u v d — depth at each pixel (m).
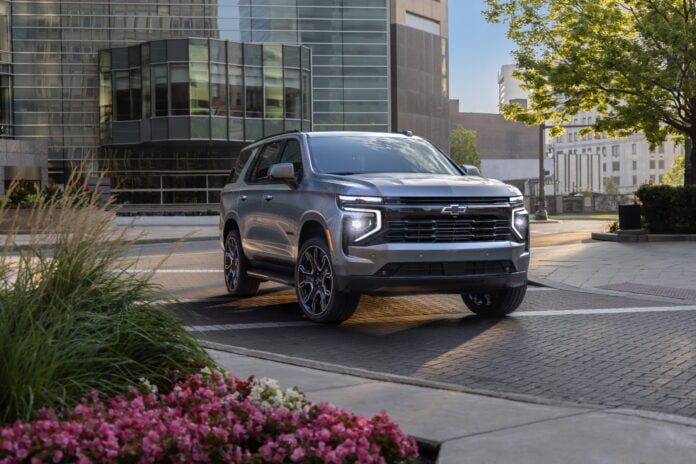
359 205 8.62
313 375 6.14
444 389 5.78
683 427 4.63
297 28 58.34
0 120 54.88
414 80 70.25
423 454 4.38
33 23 55.34
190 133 50.88
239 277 11.56
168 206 55.56
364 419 3.97
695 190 23.48
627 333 8.76
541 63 28.44
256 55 52.88
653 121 26.84
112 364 4.53
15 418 3.94
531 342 8.27
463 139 100.69
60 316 4.48
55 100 55.34
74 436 3.47
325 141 10.13
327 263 9.15
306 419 4.03
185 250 22.19
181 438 3.54
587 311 10.45
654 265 15.83
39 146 45.88
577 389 6.22
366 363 7.27
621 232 23.66
